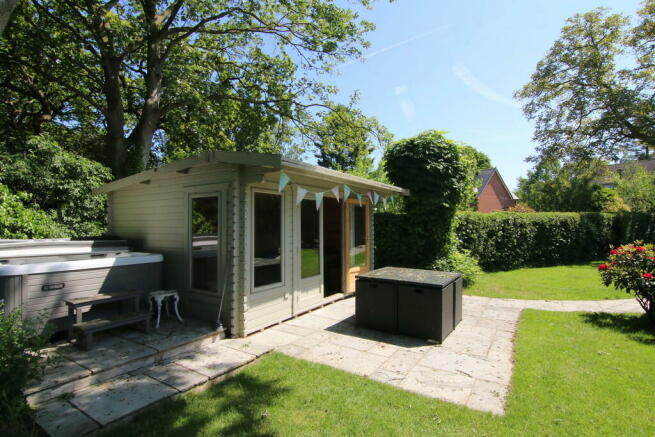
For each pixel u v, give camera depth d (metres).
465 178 8.48
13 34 8.66
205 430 2.44
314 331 4.65
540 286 8.06
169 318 4.70
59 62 9.76
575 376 3.29
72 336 3.77
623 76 16.06
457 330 4.75
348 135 13.90
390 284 4.57
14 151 6.96
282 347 4.07
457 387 3.09
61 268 3.75
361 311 4.80
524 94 18.58
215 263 4.45
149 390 2.92
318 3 10.44
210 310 4.50
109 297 3.86
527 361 3.65
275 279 4.91
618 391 2.99
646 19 14.89
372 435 2.38
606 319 5.26
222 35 12.41
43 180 7.01
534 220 11.62
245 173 4.22
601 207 20.05
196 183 4.64
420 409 2.71
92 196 7.73
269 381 3.19
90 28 9.41
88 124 12.73
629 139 16.91
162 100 11.80
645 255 5.09
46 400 2.72
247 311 4.39
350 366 3.54
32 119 11.17
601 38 16.19
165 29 10.10
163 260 5.00
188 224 4.74
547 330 4.73
